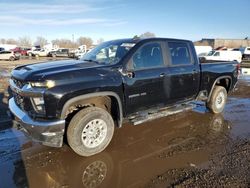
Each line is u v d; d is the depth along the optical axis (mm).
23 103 4188
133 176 3857
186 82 5859
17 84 4332
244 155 4543
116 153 4570
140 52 4961
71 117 4293
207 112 7207
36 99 3961
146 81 4961
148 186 3605
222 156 4500
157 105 5363
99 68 4441
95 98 4562
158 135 5422
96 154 4500
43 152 4535
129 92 4730
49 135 3941
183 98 5938
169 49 5547
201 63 6375
